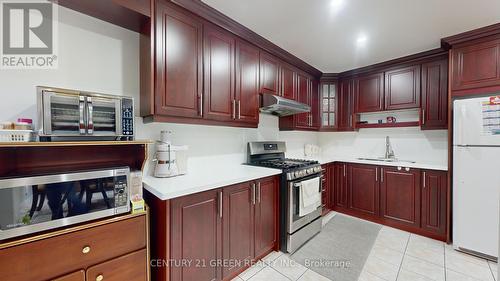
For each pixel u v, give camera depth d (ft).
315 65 10.12
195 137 6.92
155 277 4.69
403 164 8.78
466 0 5.26
